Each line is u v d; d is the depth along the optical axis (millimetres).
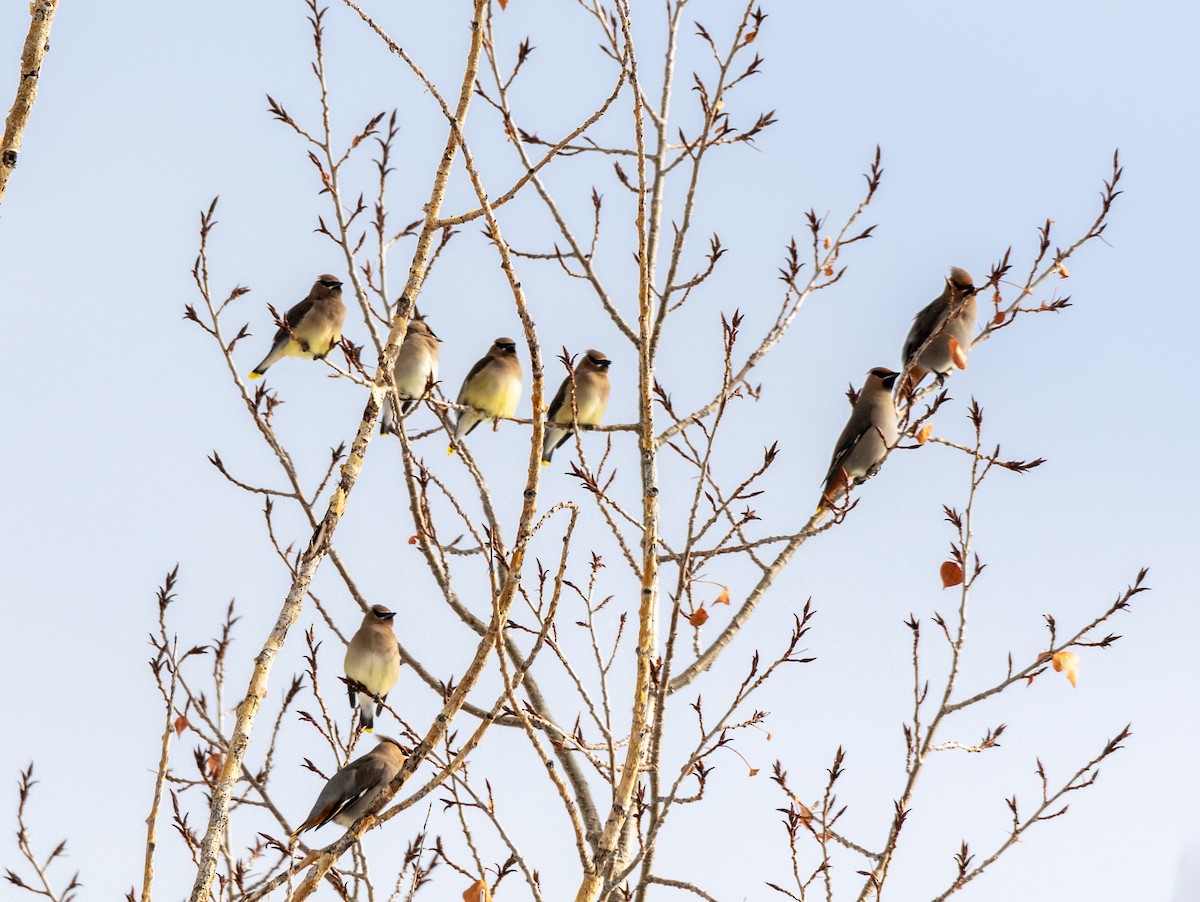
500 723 10055
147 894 9578
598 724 10852
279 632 8789
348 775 13047
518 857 9742
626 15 9469
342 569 14336
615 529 12500
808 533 12086
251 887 11641
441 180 9609
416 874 10633
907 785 11547
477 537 8930
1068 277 14578
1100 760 11766
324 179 14781
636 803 9828
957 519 12336
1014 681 11945
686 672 14602
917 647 11977
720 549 10453
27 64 8859
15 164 8727
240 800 11992
